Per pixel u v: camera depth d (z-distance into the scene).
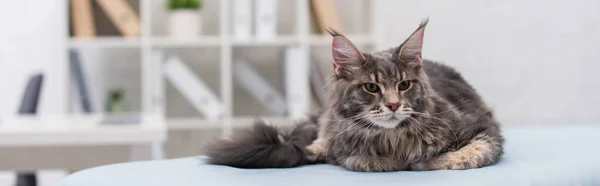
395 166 1.64
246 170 1.62
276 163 1.70
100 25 3.70
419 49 1.68
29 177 2.82
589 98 4.18
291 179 1.47
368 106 1.64
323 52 4.03
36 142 2.27
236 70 3.81
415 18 4.04
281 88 4.04
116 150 2.36
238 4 3.59
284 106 3.78
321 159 1.80
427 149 1.65
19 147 2.29
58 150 2.32
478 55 4.12
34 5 3.88
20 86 3.89
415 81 1.67
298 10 3.64
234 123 3.65
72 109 3.63
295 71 3.62
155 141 2.34
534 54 4.16
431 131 1.66
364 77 1.65
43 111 3.90
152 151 2.37
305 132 1.87
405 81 1.65
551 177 1.51
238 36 3.61
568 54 4.18
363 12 3.94
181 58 4.04
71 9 3.62
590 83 4.21
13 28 3.87
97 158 2.35
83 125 2.43
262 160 1.69
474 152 1.62
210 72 4.07
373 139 1.67
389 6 4.02
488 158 1.62
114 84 4.00
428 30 4.07
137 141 2.33
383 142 1.67
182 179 1.47
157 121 2.58
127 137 2.32
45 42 3.89
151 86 3.57
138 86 4.02
